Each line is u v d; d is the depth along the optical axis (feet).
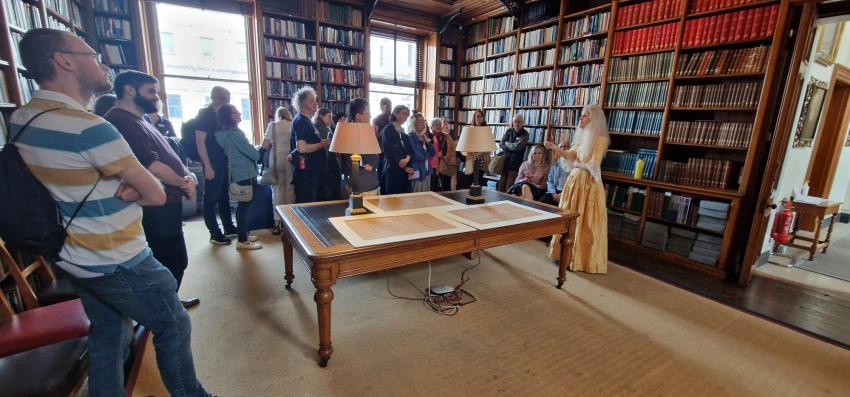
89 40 12.51
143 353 5.91
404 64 20.13
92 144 3.22
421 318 7.33
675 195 11.02
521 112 17.42
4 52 6.59
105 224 3.44
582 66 14.17
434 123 14.80
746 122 9.97
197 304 7.54
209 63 15.24
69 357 4.32
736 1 9.62
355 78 17.72
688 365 6.11
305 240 5.69
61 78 3.28
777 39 8.93
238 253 10.30
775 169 8.79
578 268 9.98
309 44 16.39
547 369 5.88
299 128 10.36
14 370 4.05
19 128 3.12
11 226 3.10
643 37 11.78
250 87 16.10
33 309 4.98
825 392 5.57
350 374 5.62
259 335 6.55
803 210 11.66
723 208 9.84
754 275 10.28
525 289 8.80
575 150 10.15
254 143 16.47
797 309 8.28
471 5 17.52
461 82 21.07
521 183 13.55
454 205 8.28
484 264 10.35
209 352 6.03
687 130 10.87
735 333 7.14
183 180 5.63
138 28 13.34
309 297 7.96
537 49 16.31
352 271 5.60
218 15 15.05
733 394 5.46
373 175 11.05
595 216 9.70
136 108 5.57
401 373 5.68
